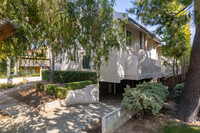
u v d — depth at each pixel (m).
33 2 4.28
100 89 12.82
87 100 9.34
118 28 6.99
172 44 7.85
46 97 8.68
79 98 8.84
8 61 5.29
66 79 11.88
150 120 6.29
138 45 13.22
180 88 9.15
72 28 5.74
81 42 6.27
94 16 5.79
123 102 5.81
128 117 6.29
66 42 6.03
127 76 9.96
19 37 4.34
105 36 6.36
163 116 6.87
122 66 9.54
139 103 5.67
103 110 7.62
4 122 5.56
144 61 12.05
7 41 4.32
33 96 9.08
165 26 8.24
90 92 9.54
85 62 11.17
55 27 4.84
